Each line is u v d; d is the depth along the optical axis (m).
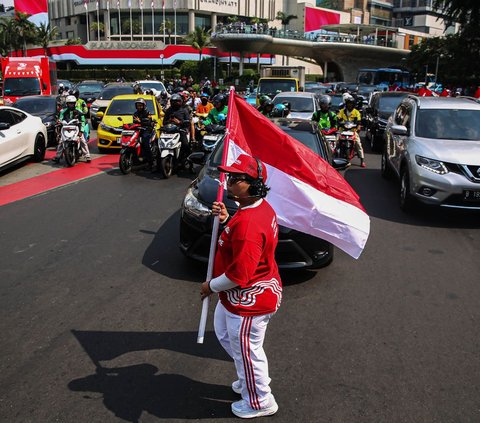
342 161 7.39
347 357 4.10
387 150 11.05
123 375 3.84
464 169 7.68
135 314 4.83
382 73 45.62
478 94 18.33
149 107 15.14
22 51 77.50
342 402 3.52
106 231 7.35
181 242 5.85
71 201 9.12
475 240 7.18
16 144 11.84
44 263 6.11
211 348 4.24
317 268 6.05
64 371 3.89
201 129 13.05
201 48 66.81
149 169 12.31
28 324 4.63
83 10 82.25
